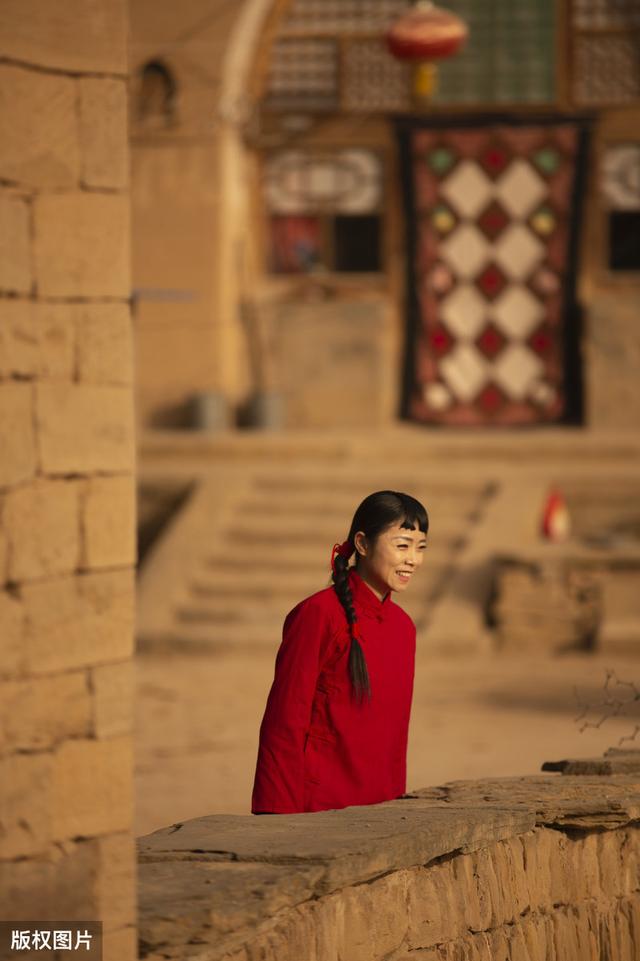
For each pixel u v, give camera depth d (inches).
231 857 255.1
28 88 203.9
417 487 1267.2
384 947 263.3
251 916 231.1
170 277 1466.5
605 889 334.3
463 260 1536.7
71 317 208.5
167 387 1470.2
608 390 1470.2
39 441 204.1
